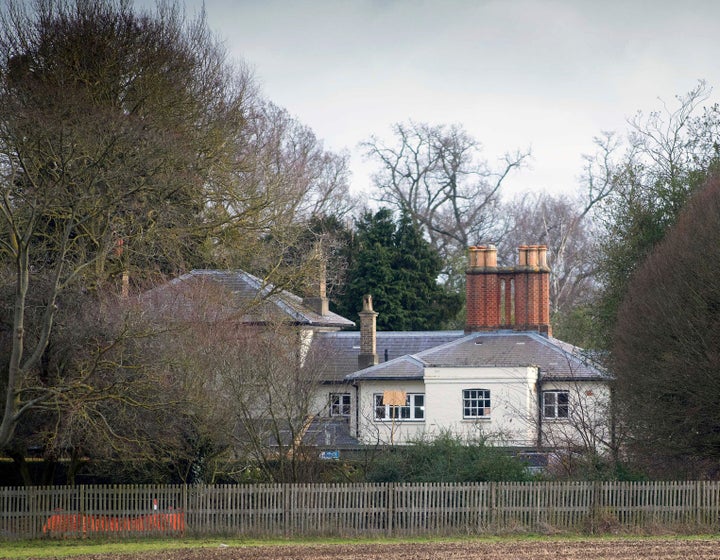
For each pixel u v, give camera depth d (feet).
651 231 321.93
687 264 255.09
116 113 260.21
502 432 307.99
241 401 251.39
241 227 312.91
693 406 249.96
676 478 267.80
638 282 274.77
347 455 278.05
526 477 252.01
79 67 295.69
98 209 239.50
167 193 272.92
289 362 265.75
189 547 219.20
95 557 203.41
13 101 254.68
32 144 238.07
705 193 272.10
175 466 250.78
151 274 281.74
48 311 218.59
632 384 262.26
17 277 216.54
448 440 265.13
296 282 319.88
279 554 208.23
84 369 235.61
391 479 253.65
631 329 265.54
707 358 244.83
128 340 236.84
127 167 244.63
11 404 215.31
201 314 259.39
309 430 295.48
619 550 212.64
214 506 236.02
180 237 288.92
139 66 300.81
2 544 223.51
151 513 233.96
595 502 242.58
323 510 237.04
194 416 242.78
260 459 257.96
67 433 231.09
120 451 238.89
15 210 243.19
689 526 240.12
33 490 231.09
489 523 239.09
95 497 233.35
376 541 228.63
